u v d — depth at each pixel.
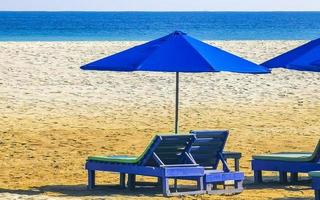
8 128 21.89
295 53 14.54
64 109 25.23
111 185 14.82
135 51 14.34
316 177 12.66
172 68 13.61
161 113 25.11
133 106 26.16
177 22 160.88
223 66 13.82
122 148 19.48
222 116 24.80
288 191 14.52
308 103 27.50
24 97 26.97
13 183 15.16
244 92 29.05
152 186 14.88
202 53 14.03
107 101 26.84
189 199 13.45
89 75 31.28
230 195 14.00
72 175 16.19
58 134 21.20
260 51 39.50
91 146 19.66
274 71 32.72
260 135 21.78
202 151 14.25
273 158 15.20
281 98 28.30
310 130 22.73
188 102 27.09
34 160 17.80
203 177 13.89
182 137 13.77
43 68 32.41
